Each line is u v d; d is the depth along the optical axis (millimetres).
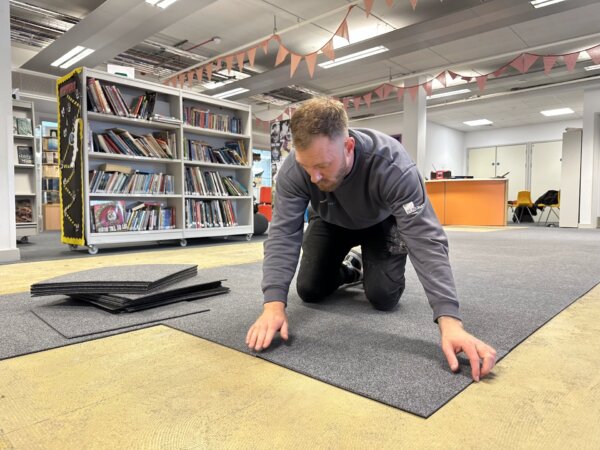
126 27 5930
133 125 4410
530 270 2535
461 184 8820
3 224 3227
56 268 2797
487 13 5402
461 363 1010
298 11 6160
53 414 769
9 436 693
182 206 4508
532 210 10938
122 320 1389
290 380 921
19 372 971
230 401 820
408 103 9359
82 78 3707
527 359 1057
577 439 687
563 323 1393
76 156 3812
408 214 1072
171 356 1072
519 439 687
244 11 6203
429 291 1021
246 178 5422
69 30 6062
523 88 9156
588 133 8305
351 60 7406
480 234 5965
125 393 856
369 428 720
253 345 1062
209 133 5020
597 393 861
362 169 1131
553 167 11906
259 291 1882
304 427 723
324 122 905
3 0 3180
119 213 3982
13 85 7371
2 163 3209
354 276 1931
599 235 5773
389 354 1070
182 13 5547
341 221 1413
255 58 8055
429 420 748
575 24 6203
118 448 658
